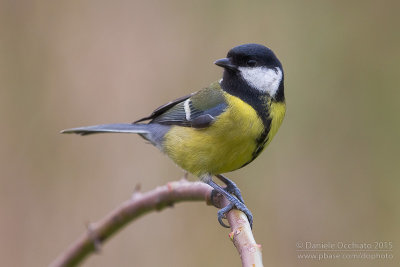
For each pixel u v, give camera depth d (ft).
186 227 37.32
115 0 41.42
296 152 37.96
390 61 38.86
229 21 40.52
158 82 39.99
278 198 37.17
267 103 24.99
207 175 26.14
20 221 37.29
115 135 39.06
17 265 36.52
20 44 40.16
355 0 39.52
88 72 40.16
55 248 37.06
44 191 37.93
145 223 37.47
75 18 40.88
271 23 40.19
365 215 36.88
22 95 39.47
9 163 38.24
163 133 27.81
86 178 38.32
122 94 39.73
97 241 24.98
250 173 37.63
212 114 25.17
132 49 40.52
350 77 39.17
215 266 36.78
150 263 36.88
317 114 38.65
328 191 37.32
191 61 40.22
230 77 25.68
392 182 37.09
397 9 38.96
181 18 40.86
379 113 38.40
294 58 39.58
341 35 39.58
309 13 40.01
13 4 40.47
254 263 15.97
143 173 38.27
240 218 18.90
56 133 39.09
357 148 37.96
